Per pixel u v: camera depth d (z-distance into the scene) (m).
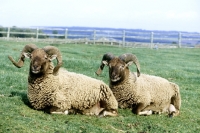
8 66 18.33
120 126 10.45
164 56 35.19
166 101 13.00
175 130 10.84
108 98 11.23
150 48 44.88
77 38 48.66
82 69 20.81
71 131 9.24
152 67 24.91
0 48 29.08
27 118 9.45
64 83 10.87
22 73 17.11
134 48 42.31
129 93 11.93
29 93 10.58
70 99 10.85
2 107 10.04
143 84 12.34
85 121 10.45
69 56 27.41
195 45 49.97
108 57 11.91
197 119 12.48
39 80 10.37
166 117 12.33
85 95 11.05
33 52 10.39
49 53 10.46
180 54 38.66
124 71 11.74
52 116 10.40
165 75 21.73
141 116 11.85
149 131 10.39
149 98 12.34
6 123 8.77
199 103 15.09
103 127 10.17
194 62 32.06
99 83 11.41
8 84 14.04
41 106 10.61
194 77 22.00
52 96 10.50
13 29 48.88
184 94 16.55
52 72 10.52
